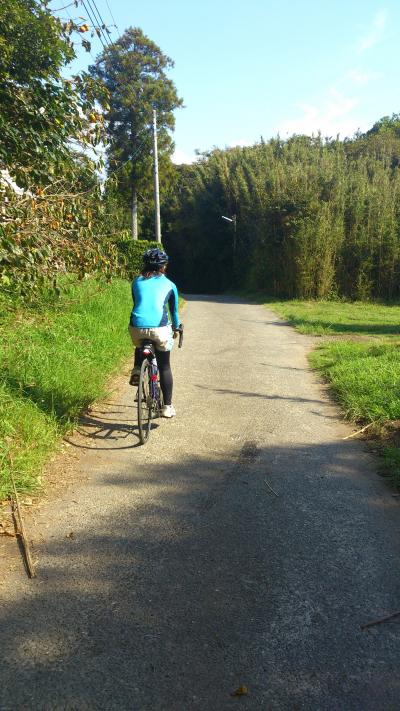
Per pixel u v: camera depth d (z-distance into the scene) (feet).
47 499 13.26
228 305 74.84
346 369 27.32
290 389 25.22
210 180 131.34
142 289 18.19
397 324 51.62
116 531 11.82
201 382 26.04
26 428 15.79
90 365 23.93
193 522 12.30
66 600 9.41
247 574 10.30
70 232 19.99
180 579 10.09
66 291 20.88
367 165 105.50
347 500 13.60
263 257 92.27
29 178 20.21
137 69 102.37
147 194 111.96
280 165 95.86
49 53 19.42
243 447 17.37
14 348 21.67
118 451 16.69
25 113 19.67
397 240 79.61
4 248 15.23
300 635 8.66
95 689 7.47
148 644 8.37
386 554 11.14
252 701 7.36
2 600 9.37
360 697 7.47
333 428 19.57
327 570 10.51
